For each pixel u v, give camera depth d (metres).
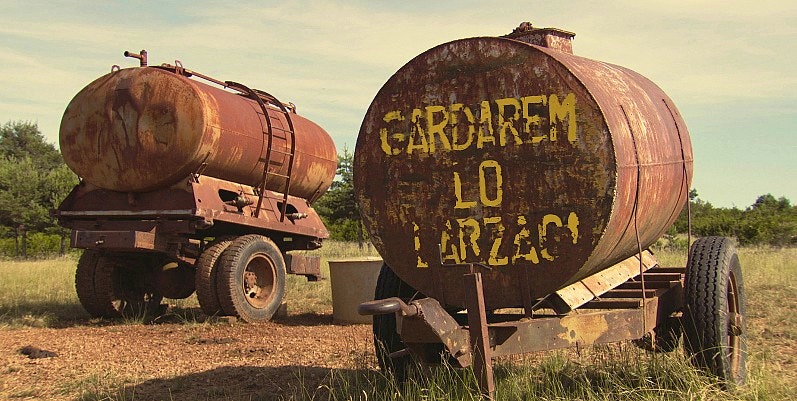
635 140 5.41
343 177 33.69
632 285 7.02
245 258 11.79
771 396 5.89
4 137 68.06
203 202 11.16
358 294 11.55
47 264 23.73
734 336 6.55
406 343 5.25
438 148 5.47
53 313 12.50
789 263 18.28
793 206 47.28
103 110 11.32
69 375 7.81
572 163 5.07
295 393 6.60
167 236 11.30
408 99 5.58
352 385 6.61
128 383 7.36
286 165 13.03
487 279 5.33
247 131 11.98
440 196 5.46
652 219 6.16
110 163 11.28
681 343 6.41
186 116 11.05
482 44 5.36
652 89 6.82
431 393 5.45
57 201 37.88
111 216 11.59
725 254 6.45
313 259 13.98
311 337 10.19
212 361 8.51
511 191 5.25
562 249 5.11
